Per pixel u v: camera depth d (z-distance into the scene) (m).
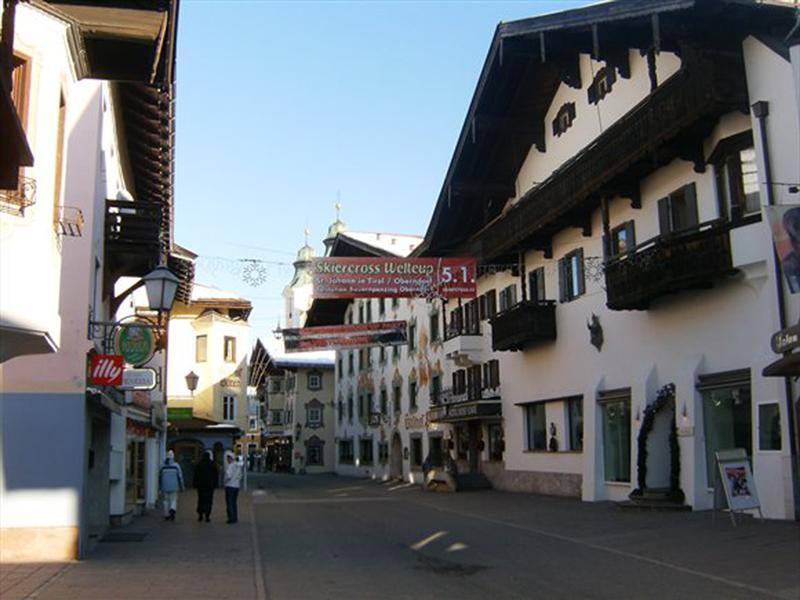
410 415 46.38
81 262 14.11
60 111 11.50
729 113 18.33
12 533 13.26
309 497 33.44
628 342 22.95
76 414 13.64
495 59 26.25
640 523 17.38
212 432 46.28
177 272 27.39
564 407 27.28
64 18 10.72
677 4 17.55
